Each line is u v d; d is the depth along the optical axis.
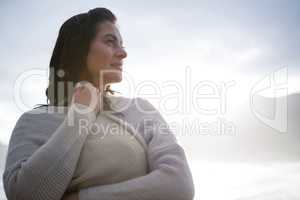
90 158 1.04
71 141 0.96
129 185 0.98
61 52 1.34
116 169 1.05
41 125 1.11
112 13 1.32
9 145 1.08
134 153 1.09
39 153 0.94
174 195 0.98
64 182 0.94
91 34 1.27
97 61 1.25
